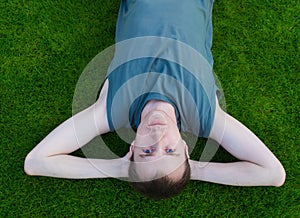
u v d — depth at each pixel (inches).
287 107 83.0
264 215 78.8
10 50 83.8
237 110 82.5
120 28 78.3
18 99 81.8
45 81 82.7
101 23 85.1
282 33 85.7
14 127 80.6
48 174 75.3
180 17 72.4
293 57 84.9
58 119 81.3
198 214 78.4
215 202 78.8
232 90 83.2
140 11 73.2
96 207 78.4
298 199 79.4
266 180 74.9
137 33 71.7
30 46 84.1
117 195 78.8
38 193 78.4
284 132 81.9
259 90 83.5
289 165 80.6
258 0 86.3
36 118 81.2
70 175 75.1
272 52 85.0
